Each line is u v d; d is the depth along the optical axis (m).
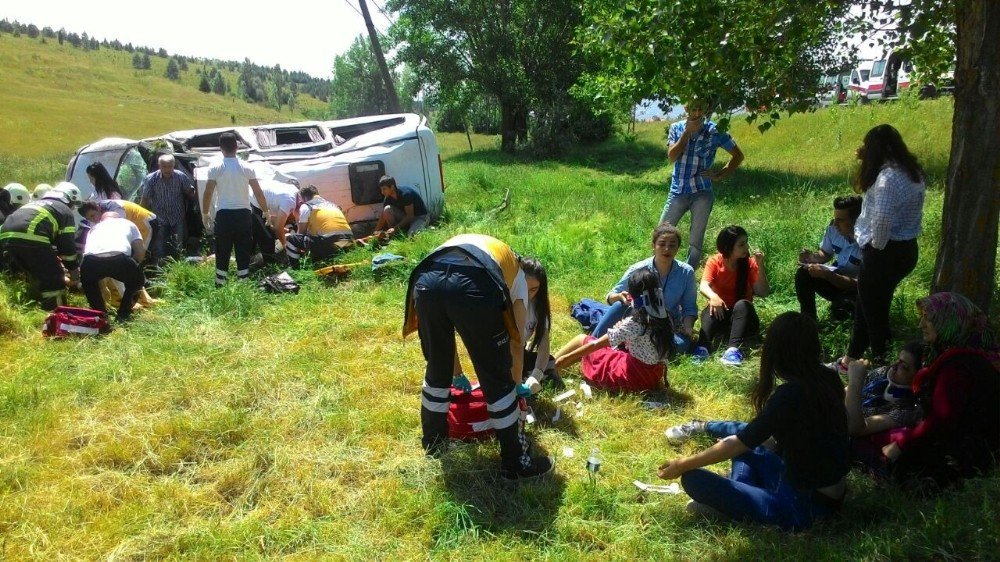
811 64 4.73
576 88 19.72
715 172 6.98
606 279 7.42
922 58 5.39
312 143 11.16
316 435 4.28
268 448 4.09
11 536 3.34
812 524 3.21
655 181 17.17
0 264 7.20
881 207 4.34
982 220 4.40
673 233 5.25
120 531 3.36
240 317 6.36
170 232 8.66
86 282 6.30
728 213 10.30
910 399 3.77
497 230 9.35
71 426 4.39
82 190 10.20
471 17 27.09
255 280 7.39
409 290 3.85
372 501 3.59
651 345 4.73
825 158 16.47
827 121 18.53
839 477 3.15
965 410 3.27
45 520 3.44
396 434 4.31
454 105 29.78
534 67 27.75
